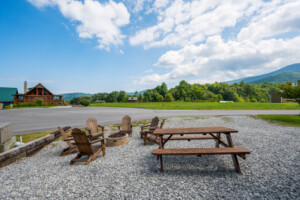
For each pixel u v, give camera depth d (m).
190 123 10.62
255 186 2.98
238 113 16.48
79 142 4.37
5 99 43.88
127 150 5.45
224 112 17.89
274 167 3.75
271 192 2.77
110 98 118.44
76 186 3.21
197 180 3.27
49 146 6.11
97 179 3.47
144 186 3.11
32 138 7.02
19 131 8.57
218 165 3.96
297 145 5.40
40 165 4.36
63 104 48.19
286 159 4.21
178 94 118.88
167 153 3.48
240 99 118.94
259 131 7.80
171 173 3.63
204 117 13.43
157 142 5.64
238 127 8.97
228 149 3.59
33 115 17.44
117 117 14.77
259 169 3.67
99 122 11.70
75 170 3.98
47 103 41.88
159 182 3.25
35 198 2.85
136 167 4.03
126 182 3.29
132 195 2.82
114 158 4.73
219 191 2.85
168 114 16.50
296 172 3.47
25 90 51.38
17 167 4.25
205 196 2.71
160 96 115.56
